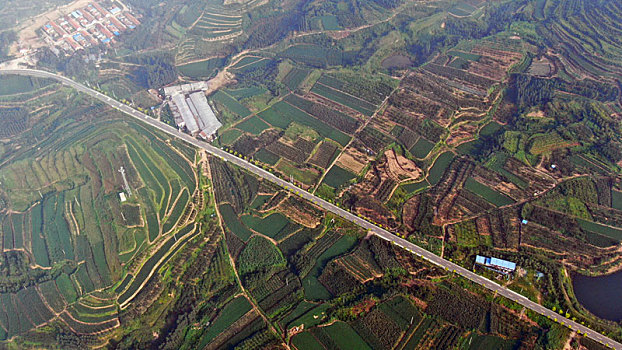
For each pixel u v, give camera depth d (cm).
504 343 14188
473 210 18538
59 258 17538
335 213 18600
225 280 16550
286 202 19162
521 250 16812
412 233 17788
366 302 15412
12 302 16350
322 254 17162
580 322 14550
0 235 18788
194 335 15000
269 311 15338
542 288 15612
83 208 19100
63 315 15850
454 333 14488
